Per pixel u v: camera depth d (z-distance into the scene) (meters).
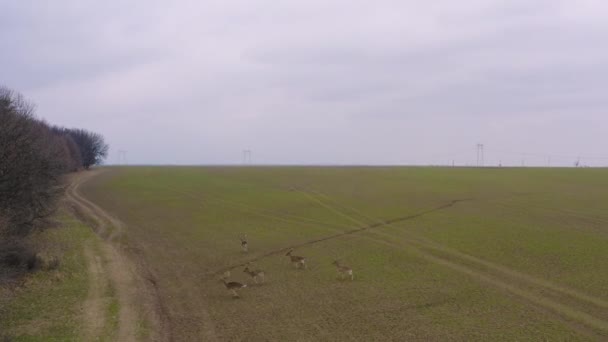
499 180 80.81
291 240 41.03
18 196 34.41
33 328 20.52
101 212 58.31
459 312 23.41
